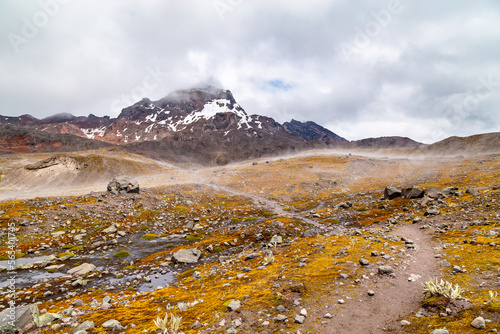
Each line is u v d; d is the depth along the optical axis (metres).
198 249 36.72
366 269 15.64
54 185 127.69
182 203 79.25
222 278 19.98
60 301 19.80
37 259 34.00
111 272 29.02
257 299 13.14
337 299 12.12
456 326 8.20
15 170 138.00
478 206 31.33
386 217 44.53
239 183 124.75
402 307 10.66
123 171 163.62
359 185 108.94
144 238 45.72
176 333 10.59
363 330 9.29
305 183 113.62
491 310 8.55
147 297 18.23
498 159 115.12
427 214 34.41
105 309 16.09
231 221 59.69
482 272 12.41
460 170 102.69
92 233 46.66
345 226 45.44
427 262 15.80
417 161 162.38
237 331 10.12
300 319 10.30
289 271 17.39
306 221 54.50
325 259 19.08
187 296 16.55
